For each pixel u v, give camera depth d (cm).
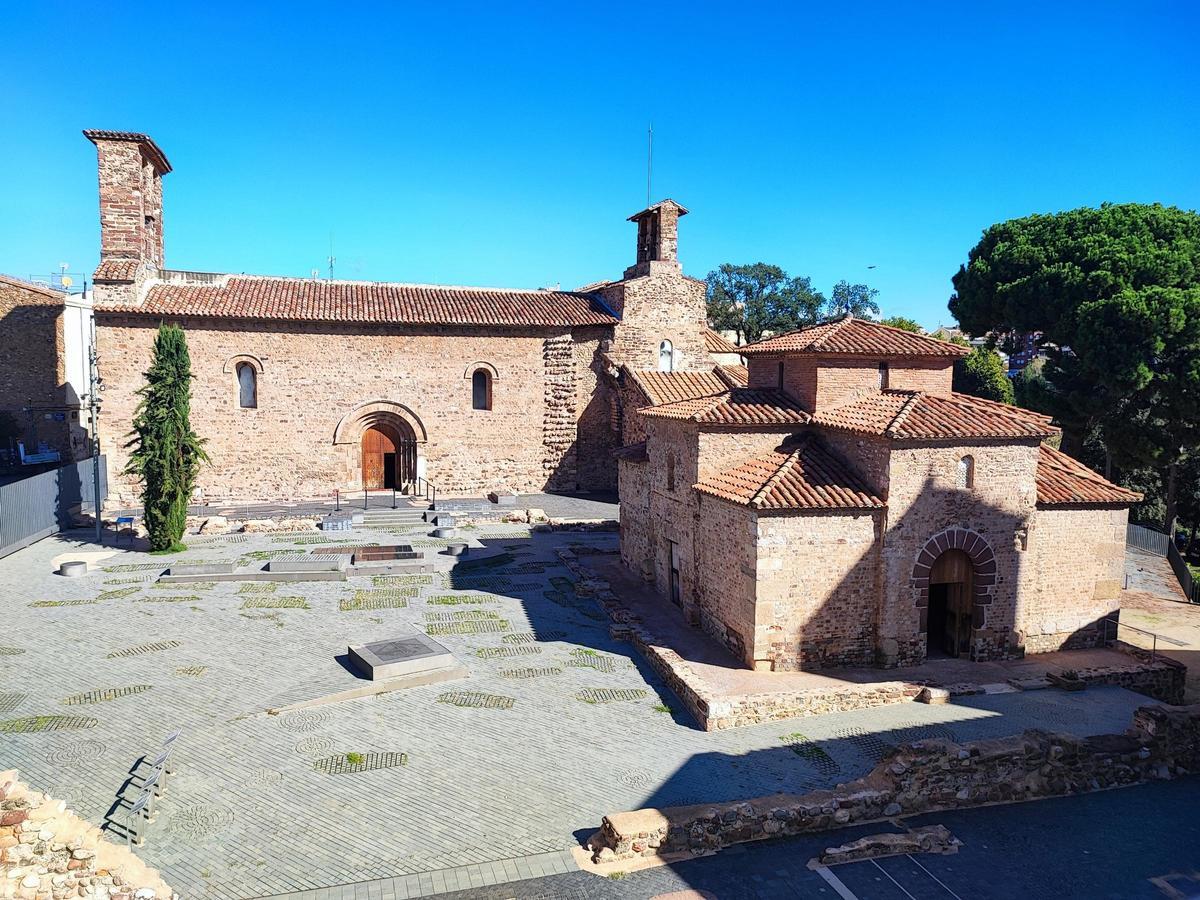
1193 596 3012
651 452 2650
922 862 1243
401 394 4338
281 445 4181
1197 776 1557
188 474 3130
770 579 1917
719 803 1310
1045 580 2136
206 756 1488
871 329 2452
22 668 1895
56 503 3409
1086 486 2188
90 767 1430
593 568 2936
